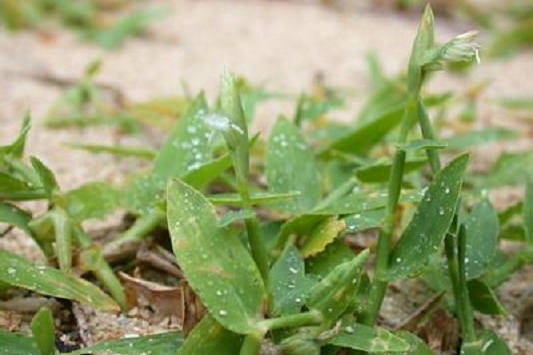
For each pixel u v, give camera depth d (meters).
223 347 0.32
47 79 0.54
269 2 0.76
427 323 0.36
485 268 0.36
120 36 0.62
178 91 0.54
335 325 0.32
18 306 0.36
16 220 0.36
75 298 0.34
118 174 0.44
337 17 0.73
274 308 0.32
